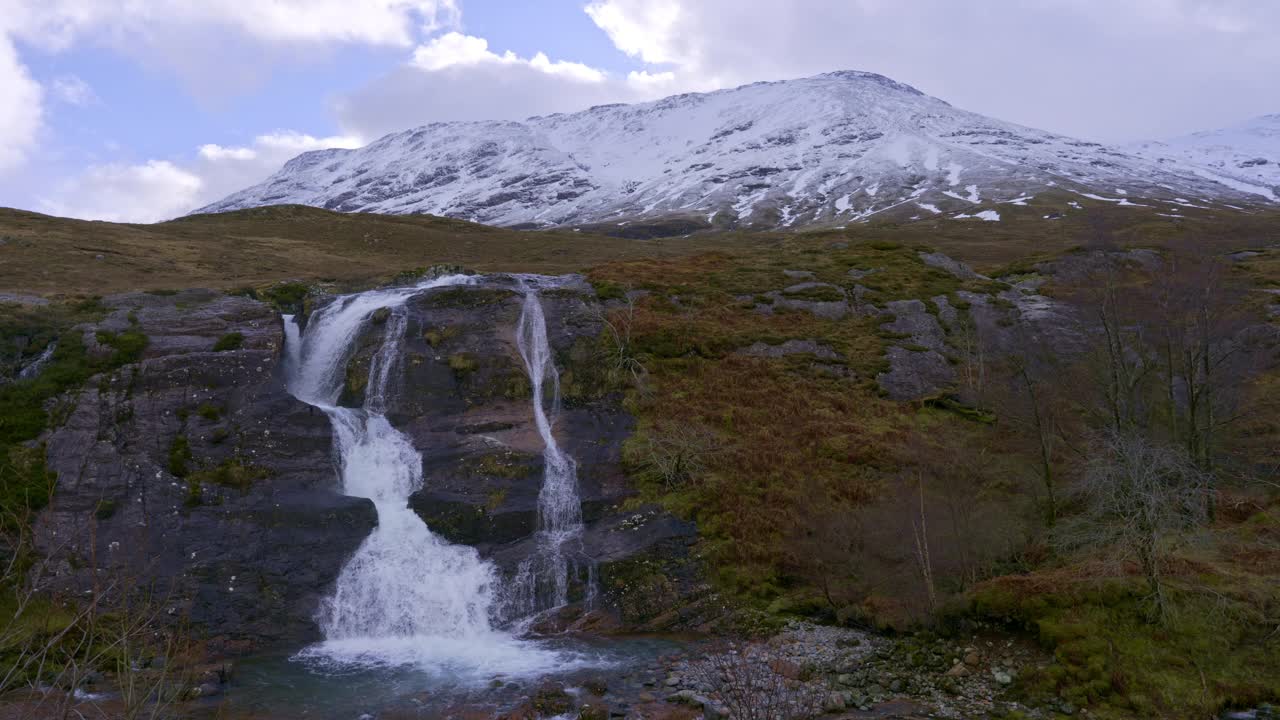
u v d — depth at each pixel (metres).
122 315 46.78
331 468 39.62
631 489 40.19
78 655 25.17
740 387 49.72
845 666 26.42
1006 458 39.31
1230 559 29.64
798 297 63.22
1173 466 30.53
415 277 61.56
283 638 30.86
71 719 19.05
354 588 33.47
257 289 56.34
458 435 43.47
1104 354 42.59
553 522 38.16
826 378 51.81
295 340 51.00
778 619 30.89
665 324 55.41
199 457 37.75
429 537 36.50
